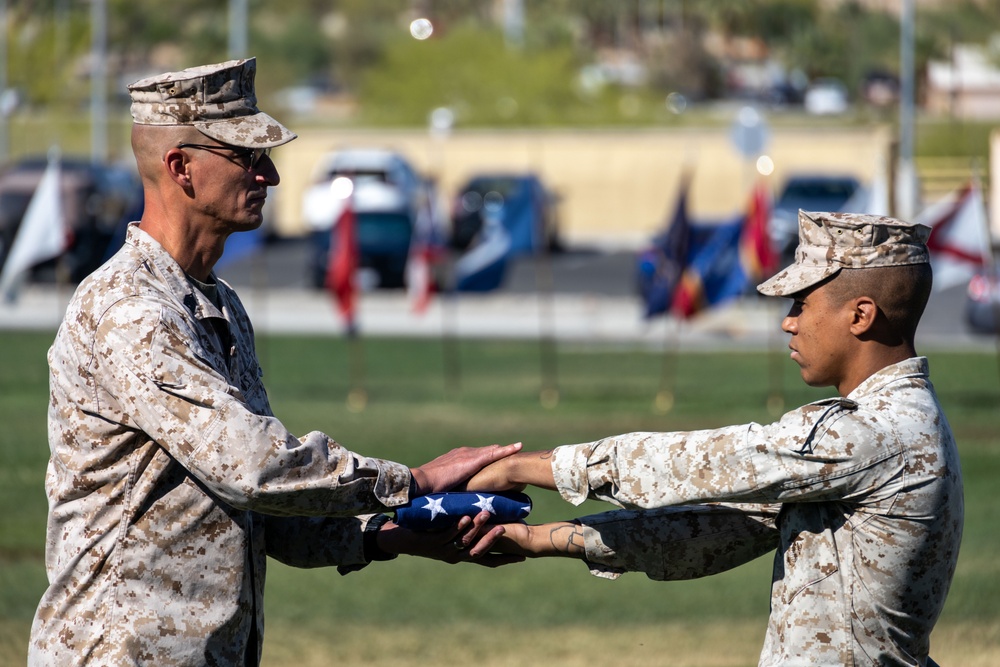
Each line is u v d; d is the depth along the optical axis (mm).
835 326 7234
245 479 6906
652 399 34969
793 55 136125
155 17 123312
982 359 41375
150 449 7168
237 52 96938
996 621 15859
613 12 158125
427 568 20328
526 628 16688
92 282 7336
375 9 179625
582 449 7547
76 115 85000
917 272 7203
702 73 144750
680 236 35906
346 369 40469
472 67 113188
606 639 15953
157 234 7629
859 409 7027
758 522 7898
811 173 80125
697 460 7102
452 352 44844
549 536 8039
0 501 22797
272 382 37531
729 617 17328
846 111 109188
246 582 7430
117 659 7055
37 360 41344
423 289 41594
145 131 7543
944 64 83125
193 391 6969
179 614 7188
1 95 78875
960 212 33438
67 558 7242
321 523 8211
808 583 7074
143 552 7141
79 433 7207
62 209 36500
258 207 7738
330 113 126125
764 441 6961
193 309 7504
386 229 62750
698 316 36375
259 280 56031
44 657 7234
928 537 6949
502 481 7879
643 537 7934
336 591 18812
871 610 6961
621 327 51469
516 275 70125
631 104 115938
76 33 83000
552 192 81938
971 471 25203
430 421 31266
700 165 92625
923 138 70375
